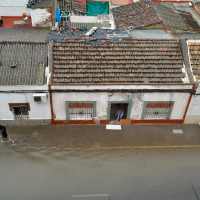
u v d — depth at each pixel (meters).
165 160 14.33
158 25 19.67
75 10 23.73
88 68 15.31
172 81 15.24
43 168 13.48
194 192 12.46
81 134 15.88
